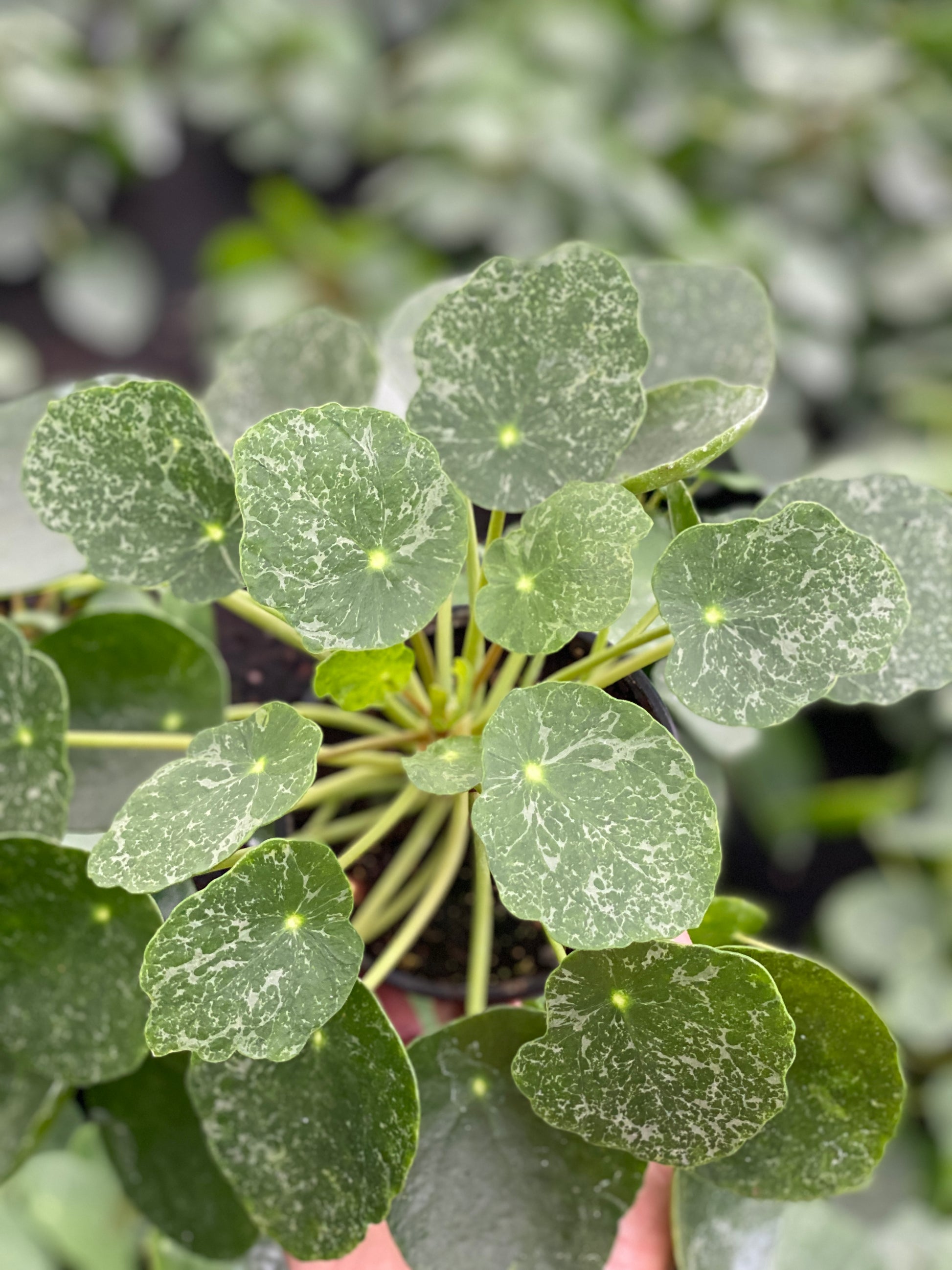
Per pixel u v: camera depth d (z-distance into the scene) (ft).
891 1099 1.39
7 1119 1.53
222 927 1.26
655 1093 1.34
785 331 4.05
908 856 3.74
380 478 1.29
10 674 1.45
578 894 1.25
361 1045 1.33
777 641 1.32
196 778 1.32
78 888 1.41
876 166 4.35
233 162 5.46
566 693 1.29
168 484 1.38
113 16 5.16
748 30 4.44
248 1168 1.41
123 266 5.20
